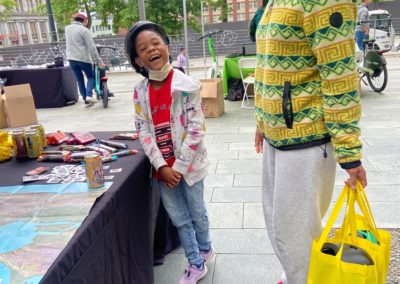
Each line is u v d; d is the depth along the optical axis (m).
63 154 1.99
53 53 17.23
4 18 33.31
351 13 1.29
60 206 1.38
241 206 2.96
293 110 1.43
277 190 1.54
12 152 2.09
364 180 1.37
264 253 2.36
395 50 14.38
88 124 6.01
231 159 4.00
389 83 7.59
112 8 18.11
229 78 6.89
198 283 2.11
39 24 46.88
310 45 1.35
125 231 1.61
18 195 1.52
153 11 16.30
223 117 5.79
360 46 8.40
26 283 0.97
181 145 1.87
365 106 5.82
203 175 1.96
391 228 2.50
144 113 1.90
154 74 1.83
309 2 1.29
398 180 3.20
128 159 1.90
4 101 5.73
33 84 7.56
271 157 1.65
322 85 1.36
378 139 4.25
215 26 21.53
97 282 1.29
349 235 1.42
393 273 2.05
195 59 18.56
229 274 2.18
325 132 1.44
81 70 7.34
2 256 1.09
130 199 1.68
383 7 24.34
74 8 19.97
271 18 1.41
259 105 1.61
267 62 1.45
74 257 1.13
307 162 1.46
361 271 1.24
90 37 7.11
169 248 2.41
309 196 1.49
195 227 2.11
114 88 10.22
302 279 1.59
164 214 2.27
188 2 16.48
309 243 1.54
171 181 1.85
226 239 2.53
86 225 1.24
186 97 1.83
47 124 6.17
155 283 2.14
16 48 19.70
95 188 1.54
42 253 1.09
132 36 1.80
